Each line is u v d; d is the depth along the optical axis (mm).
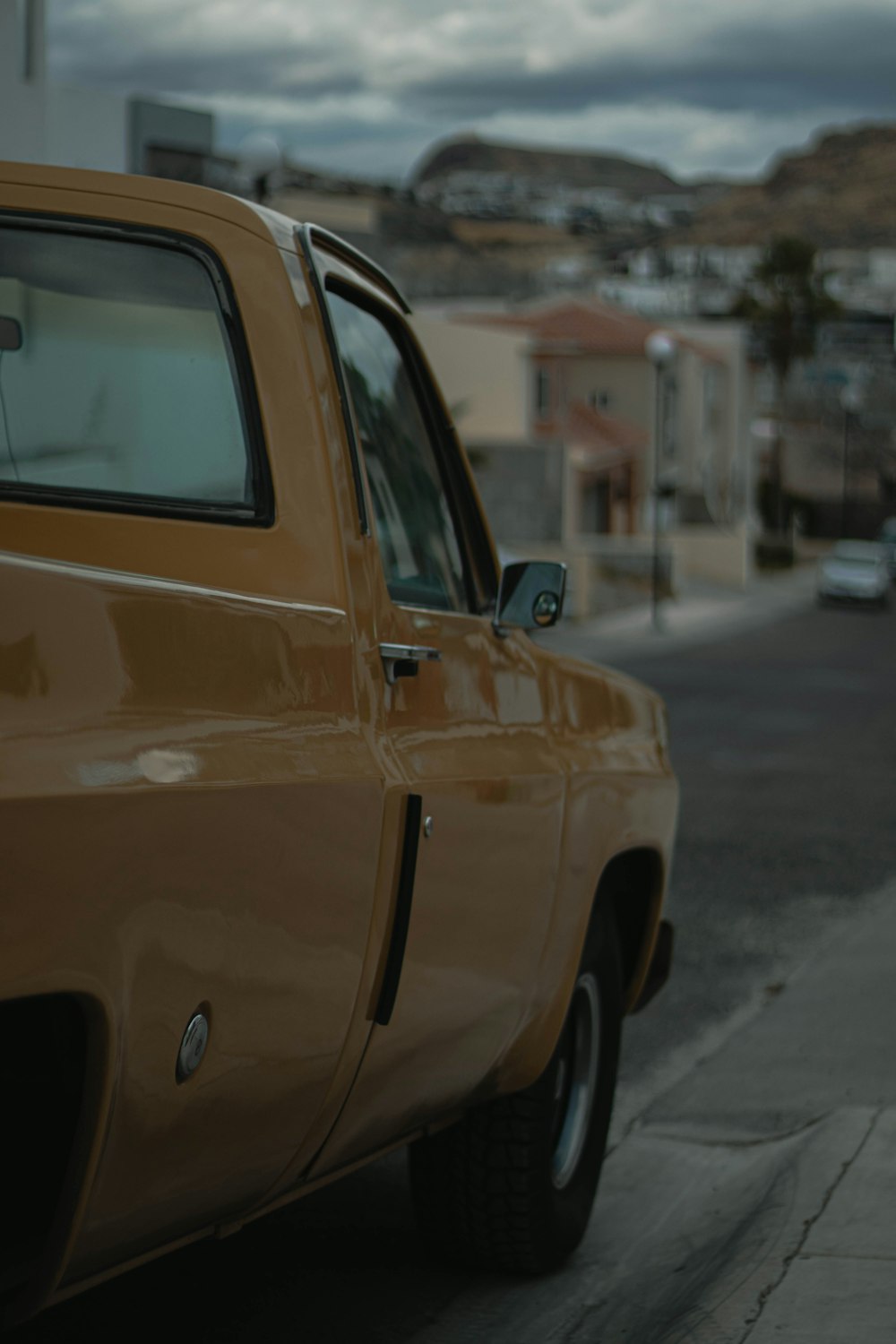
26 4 20750
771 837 12883
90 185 3127
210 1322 3951
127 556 2951
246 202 3156
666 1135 5930
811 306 76625
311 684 2859
